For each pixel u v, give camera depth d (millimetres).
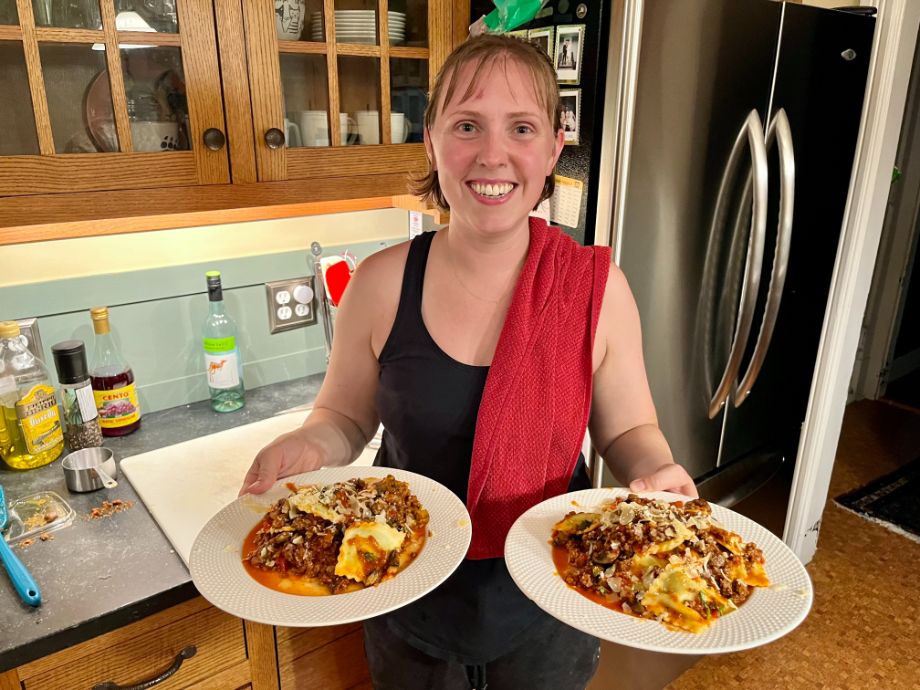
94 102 1081
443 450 1084
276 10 1212
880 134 1890
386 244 1872
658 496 1034
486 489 1062
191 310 1604
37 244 1372
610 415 1174
